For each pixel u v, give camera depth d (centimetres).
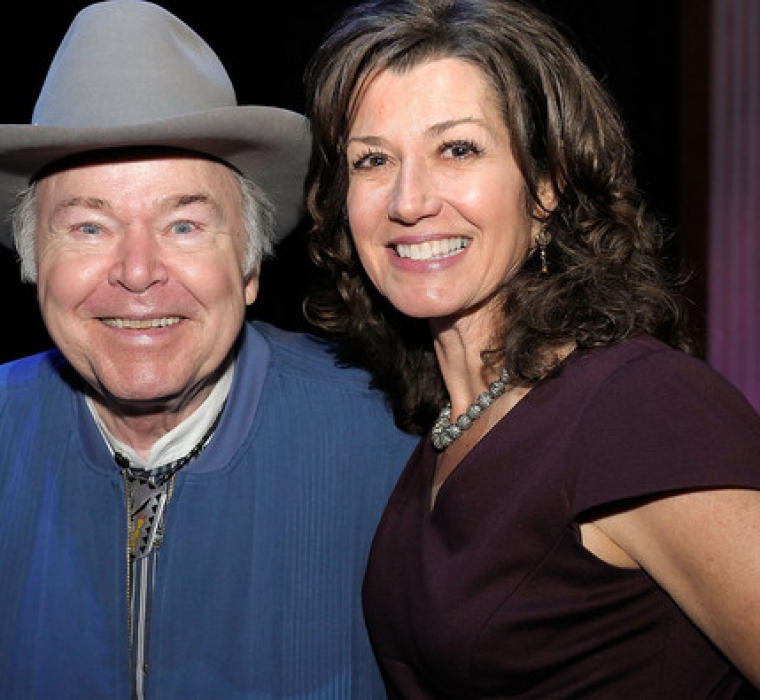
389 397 196
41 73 453
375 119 162
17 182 177
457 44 159
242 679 181
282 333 209
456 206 160
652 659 149
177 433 182
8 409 193
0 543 185
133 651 181
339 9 462
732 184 445
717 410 142
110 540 182
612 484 141
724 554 135
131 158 167
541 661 151
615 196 166
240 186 182
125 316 169
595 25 462
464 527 158
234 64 468
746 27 442
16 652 181
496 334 169
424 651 159
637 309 157
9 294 503
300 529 187
